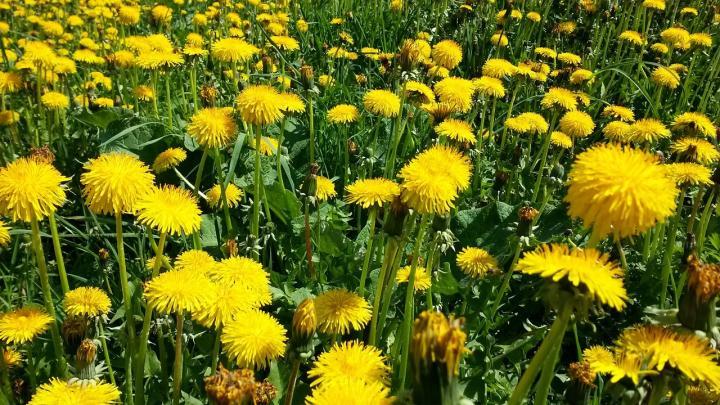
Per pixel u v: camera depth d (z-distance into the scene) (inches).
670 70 37.2
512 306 24.0
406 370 18.3
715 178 22.9
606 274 11.6
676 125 29.0
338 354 14.6
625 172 11.5
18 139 32.9
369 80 40.8
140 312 19.8
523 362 20.5
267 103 22.3
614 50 51.4
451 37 48.6
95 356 15.9
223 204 24.5
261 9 55.6
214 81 40.1
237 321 16.2
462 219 28.0
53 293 23.3
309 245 24.0
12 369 18.6
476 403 18.9
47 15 56.6
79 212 28.5
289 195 27.3
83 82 40.6
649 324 13.7
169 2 62.9
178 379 16.6
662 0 46.9
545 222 27.8
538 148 36.7
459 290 23.6
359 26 49.8
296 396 17.8
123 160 16.5
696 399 16.2
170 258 24.8
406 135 33.4
